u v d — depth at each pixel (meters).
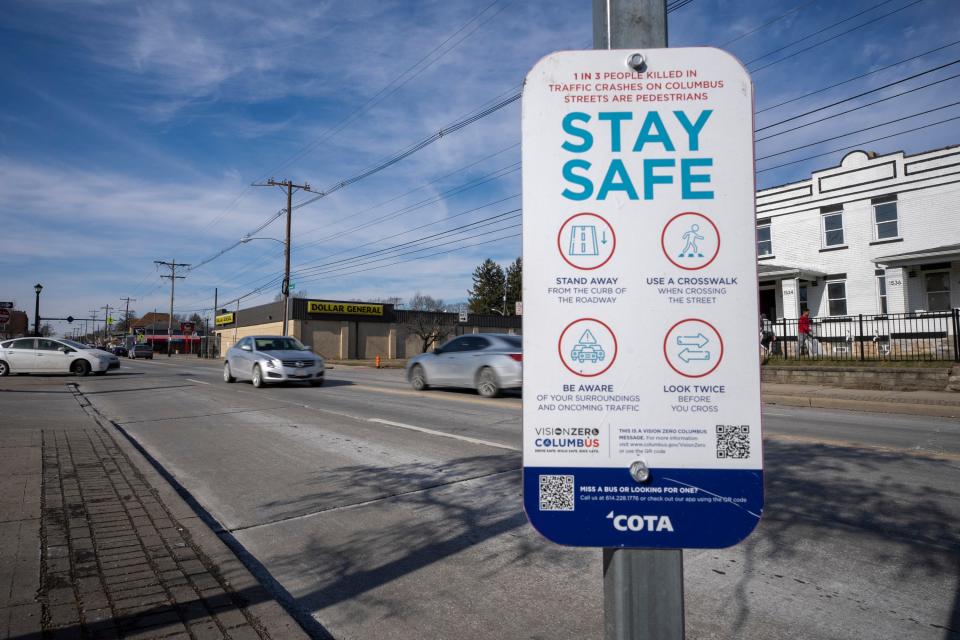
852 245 20.59
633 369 1.38
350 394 14.24
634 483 1.38
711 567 3.84
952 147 18.36
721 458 1.36
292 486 5.82
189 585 3.34
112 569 3.54
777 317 21.94
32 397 13.27
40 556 3.71
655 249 1.39
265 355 16.41
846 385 14.62
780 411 11.57
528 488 1.39
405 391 14.99
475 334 14.31
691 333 1.38
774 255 22.84
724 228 1.39
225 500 5.38
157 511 4.64
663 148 1.41
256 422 9.74
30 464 6.10
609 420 1.38
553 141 1.42
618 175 1.41
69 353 20.39
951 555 3.98
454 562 3.99
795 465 6.45
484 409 11.26
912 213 19.17
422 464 6.67
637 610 1.39
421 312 50.12
